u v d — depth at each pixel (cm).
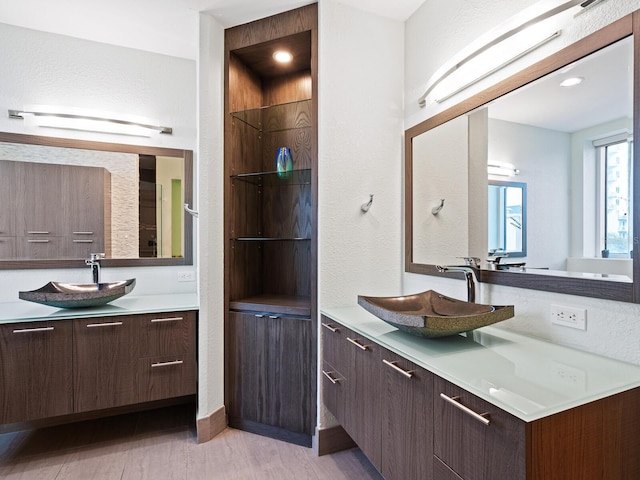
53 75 231
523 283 143
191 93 265
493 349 125
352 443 201
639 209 104
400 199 220
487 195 160
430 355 119
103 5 200
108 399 193
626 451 93
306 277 247
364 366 152
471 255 171
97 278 234
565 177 126
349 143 205
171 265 260
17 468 182
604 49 113
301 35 205
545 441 81
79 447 201
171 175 261
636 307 106
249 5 200
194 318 210
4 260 223
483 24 161
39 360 181
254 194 254
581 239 121
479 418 89
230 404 222
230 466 184
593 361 112
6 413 177
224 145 221
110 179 247
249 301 225
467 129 171
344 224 204
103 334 192
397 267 219
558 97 129
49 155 233
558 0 127
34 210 230
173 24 219
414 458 118
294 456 193
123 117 245
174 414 243
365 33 210
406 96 218
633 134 105
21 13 209
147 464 185
